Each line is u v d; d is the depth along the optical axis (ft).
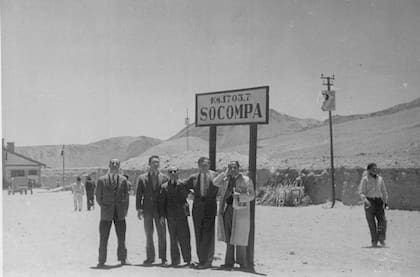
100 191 27.20
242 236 25.85
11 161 190.39
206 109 29.68
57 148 515.09
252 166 26.91
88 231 46.73
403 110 274.98
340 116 342.64
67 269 26.08
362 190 35.40
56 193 147.23
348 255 31.78
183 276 23.45
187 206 27.55
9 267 26.23
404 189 64.90
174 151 395.75
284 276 24.30
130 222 57.77
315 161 91.15
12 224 50.16
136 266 26.96
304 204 77.87
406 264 28.78
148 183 27.78
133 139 581.12
